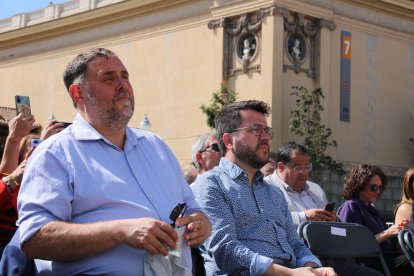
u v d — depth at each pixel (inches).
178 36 1191.6
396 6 1201.4
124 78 173.3
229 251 210.2
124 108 170.4
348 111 1131.3
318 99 1048.2
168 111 1199.6
